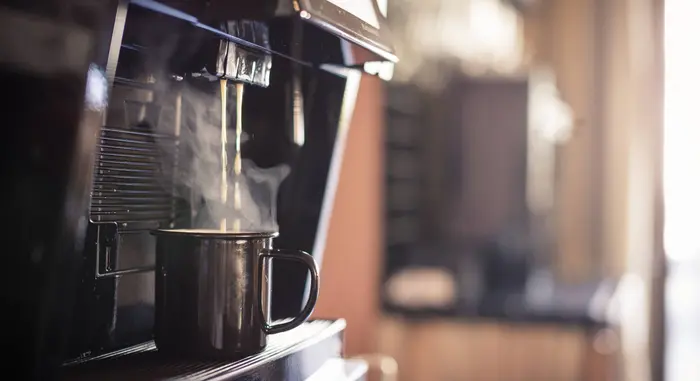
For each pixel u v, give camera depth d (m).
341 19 0.94
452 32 2.63
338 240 2.18
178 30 0.91
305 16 0.83
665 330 3.53
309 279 1.18
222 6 0.83
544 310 2.44
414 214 3.57
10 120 0.70
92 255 0.92
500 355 2.45
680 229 3.74
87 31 0.71
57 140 0.70
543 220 3.74
